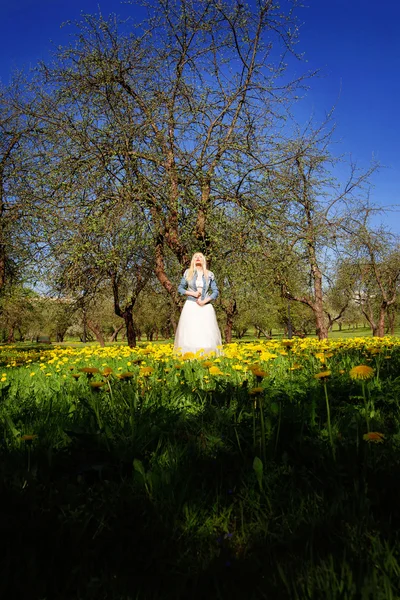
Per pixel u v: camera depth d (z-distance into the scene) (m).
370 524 1.37
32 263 11.34
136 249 11.35
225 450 2.02
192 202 10.61
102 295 15.45
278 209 11.24
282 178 11.01
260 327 38.03
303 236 11.41
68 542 1.35
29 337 60.91
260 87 11.09
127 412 2.79
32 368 6.44
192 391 3.40
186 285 7.75
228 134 10.98
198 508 1.56
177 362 5.24
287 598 1.09
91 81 10.65
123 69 10.70
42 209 10.83
